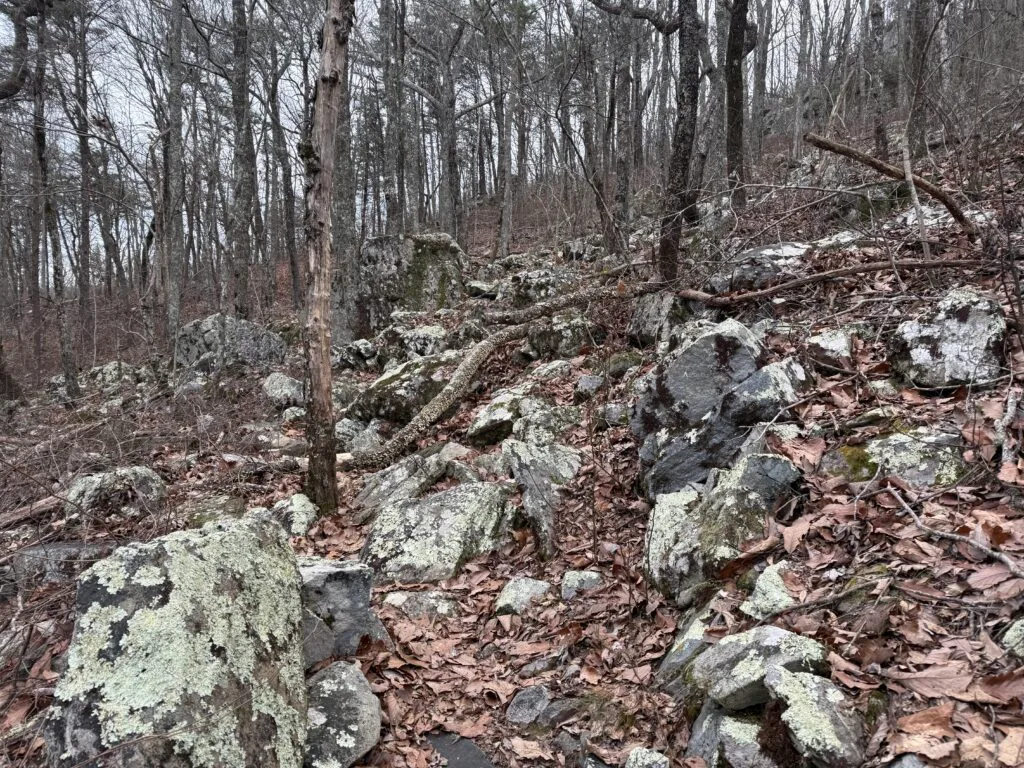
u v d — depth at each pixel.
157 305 16.27
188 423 8.23
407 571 4.56
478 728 3.20
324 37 5.32
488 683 3.48
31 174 17.11
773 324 5.54
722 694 2.56
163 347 14.61
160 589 2.47
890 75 13.61
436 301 13.38
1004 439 3.26
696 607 3.42
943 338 4.06
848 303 5.48
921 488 3.30
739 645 2.74
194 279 22.97
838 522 3.28
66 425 8.00
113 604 2.42
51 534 5.32
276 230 27.61
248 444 7.64
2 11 13.16
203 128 23.16
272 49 20.50
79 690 2.26
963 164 7.00
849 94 15.05
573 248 13.96
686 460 4.33
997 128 7.64
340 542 5.32
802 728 2.23
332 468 5.85
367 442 7.62
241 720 2.40
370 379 10.77
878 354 4.65
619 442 5.48
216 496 6.43
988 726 2.09
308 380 5.78
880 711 2.30
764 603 2.98
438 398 7.55
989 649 2.36
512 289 11.85
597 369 7.11
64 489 6.00
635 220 14.54
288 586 3.04
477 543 4.76
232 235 19.69
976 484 3.20
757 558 3.33
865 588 2.82
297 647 2.93
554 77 17.05
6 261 26.22
